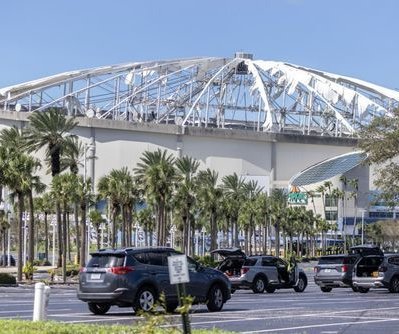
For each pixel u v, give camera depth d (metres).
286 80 187.25
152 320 13.42
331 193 177.25
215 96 187.75
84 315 27.02
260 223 138.38
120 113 177.00
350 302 35.25
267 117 178.88
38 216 133.00
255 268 44.91
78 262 91.69
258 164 173.50
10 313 27.12
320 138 178.00
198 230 137.12
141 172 98.44
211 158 169.50
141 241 132.00
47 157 82.31
